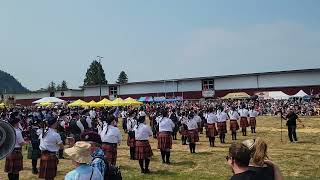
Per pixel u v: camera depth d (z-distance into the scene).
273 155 12.82
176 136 18.67
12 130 5.93
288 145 15.38
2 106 32.81
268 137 18.41
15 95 68.19
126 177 9.62
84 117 14.52
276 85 47.59
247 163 3.21
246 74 49.50
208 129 15.52
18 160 8.60
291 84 46.66
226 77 50.97
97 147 4.54
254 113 20.47
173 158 12.48
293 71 46.47
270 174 3.24
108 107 33.00
